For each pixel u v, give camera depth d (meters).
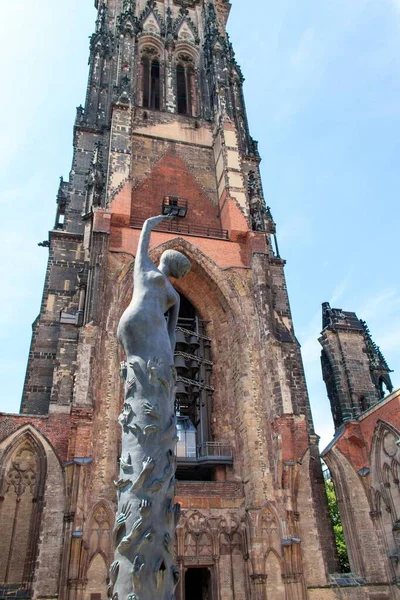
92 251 41.16
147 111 58.59
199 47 72.06
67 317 42.84
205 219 52.00
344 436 42.19
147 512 13.42
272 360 39.78
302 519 36.69
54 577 31.20
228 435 40.66
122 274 41.66
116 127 50.66
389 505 38.06
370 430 41.22
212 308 46.47
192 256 45.41
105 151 57.66
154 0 74.56
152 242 44.69
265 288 44.00
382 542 38.03
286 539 32.78
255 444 37.62
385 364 51.47
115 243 43.12
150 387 15.40
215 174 56.09
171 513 14.05
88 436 32.53
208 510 35.62
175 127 58.44
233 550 34.59
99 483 32.53
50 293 47.09
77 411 33.03
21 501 34.31
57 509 33.75
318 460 44.22
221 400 42.59
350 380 47.50
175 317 17.80
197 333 44.75
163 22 72.56
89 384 34.31
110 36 69.88
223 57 66.12
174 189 53.28
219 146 55.66
